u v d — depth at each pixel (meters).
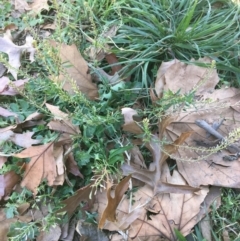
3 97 0.37
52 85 0.32
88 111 0.34
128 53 0.38
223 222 0.32
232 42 0.38
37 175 0.31
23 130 0.35
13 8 0.42
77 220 0.32
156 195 0.31
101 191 0.32
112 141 0.34
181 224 0.30
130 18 0.38
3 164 0.33
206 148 0.33
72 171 0.32
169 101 0.32
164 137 0.32
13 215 0.31
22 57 0.39
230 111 0.34
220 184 0.32
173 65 0.35
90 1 0.40
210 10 0.39
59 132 0.33
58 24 0.35
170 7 0.39
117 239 0.30
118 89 0.35
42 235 0.31
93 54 0.38
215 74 0.35
